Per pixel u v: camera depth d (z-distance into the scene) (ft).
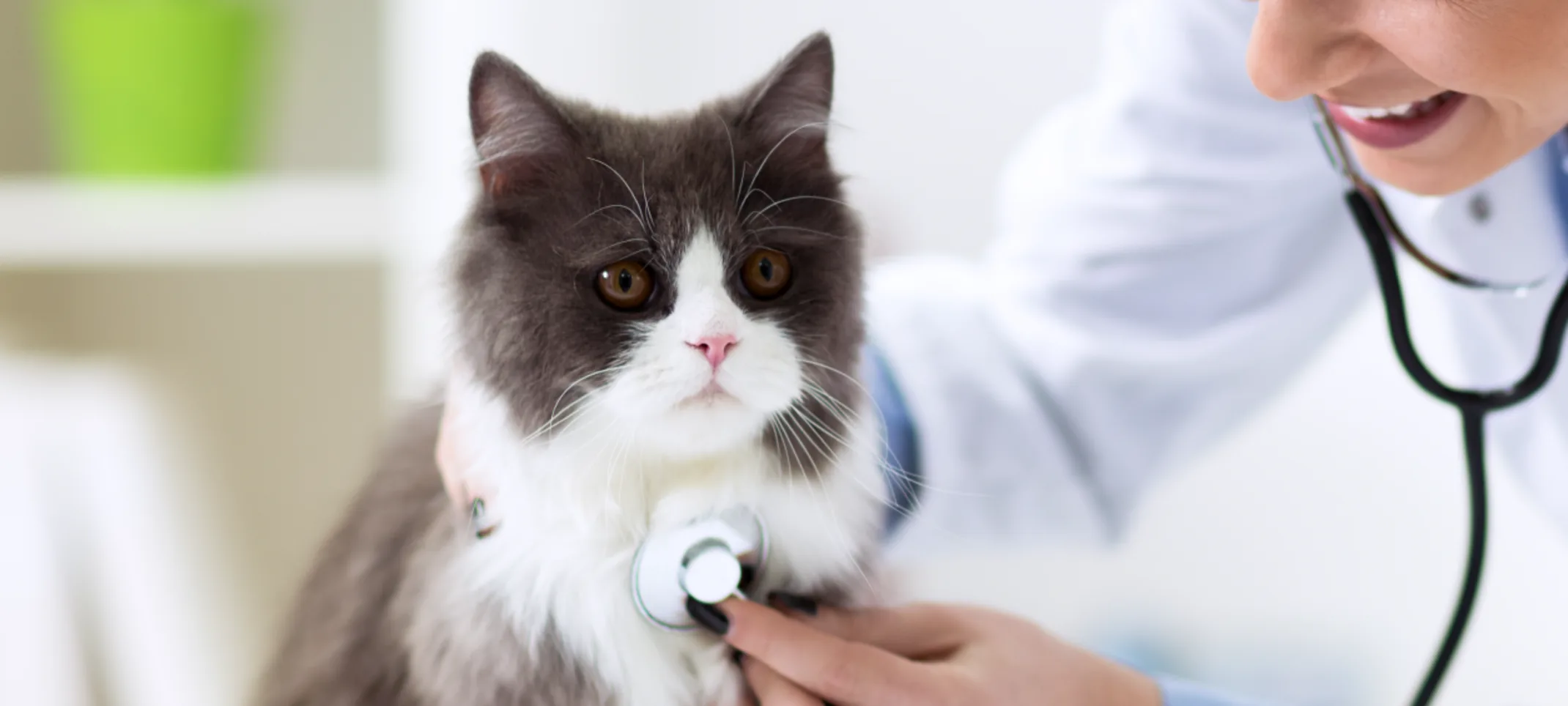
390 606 3.02
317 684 3.14
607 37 6.16
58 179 5.54
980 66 5.49
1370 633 5.41
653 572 2.58
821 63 2.87
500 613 2.66
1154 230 3.99
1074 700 2.88
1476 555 3.05
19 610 5.52
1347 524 5.42
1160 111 3.98
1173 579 5.71
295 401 6.48
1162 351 4.07
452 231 2.98
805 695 2.58
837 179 2.93
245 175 5.65
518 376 2.64
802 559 2.81
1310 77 2.32
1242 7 3.70
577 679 2.64
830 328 2.78
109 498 6.11
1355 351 5.29
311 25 6.30
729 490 2.68
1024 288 4.15
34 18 6.04
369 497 3.37
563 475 2.65
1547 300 3.34
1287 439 5.51
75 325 6.57
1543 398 3.60
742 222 2.71
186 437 6.40
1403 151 2.58
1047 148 4.41
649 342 2.58
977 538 4.11
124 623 5.98
